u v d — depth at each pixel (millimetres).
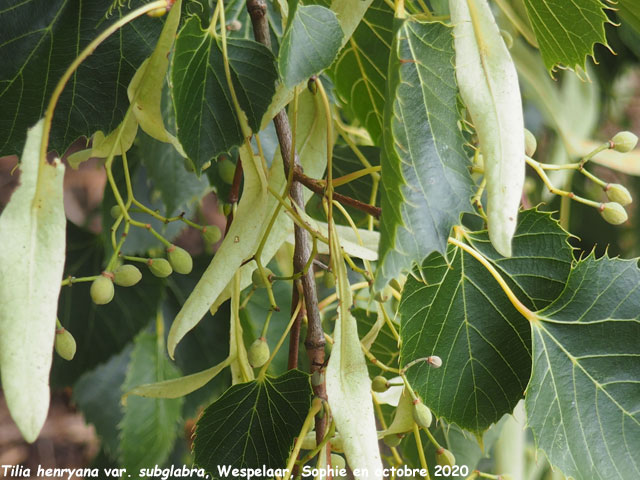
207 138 720
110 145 761
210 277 731
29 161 677
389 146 687
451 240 749
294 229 760
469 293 761
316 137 763
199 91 718
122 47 762
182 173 940
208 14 814
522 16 876
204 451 750
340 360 714
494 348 761
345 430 706
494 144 691
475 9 699
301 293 755
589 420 748
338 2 729
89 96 761
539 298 761
